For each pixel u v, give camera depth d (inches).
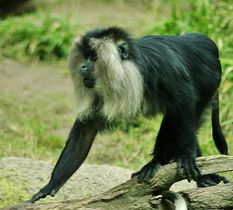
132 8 1008.9
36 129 657.6
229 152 569.9
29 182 429.4
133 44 345.7
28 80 807.7
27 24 902.4
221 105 649.0
